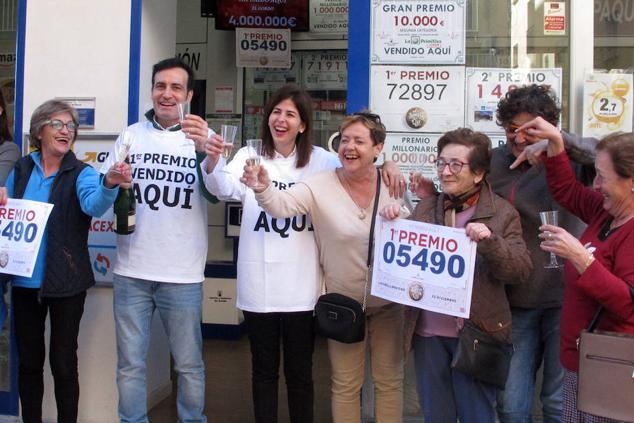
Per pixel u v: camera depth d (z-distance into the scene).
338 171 3.22
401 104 3.84
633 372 2.13
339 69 6.73
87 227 3.40
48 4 4.07
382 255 2.84
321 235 3.16
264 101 6.78
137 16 3.99
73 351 3.37
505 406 3.08
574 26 3.78
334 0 6.61
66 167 3.33
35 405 3.44
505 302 2.73
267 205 3.00
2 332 4.12
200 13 6.72
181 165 3.41
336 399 3.22
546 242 2.35
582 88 3.79
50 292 3.23
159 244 3.37
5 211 3.25
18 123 4.11
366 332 3.25
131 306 3.41
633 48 3.79
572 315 2.46
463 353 2.66
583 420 2.42
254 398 3.26
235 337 6.21
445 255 2.69
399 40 3.83
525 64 3.83
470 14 3.83
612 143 2.35
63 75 4.07
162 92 3.38
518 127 2.99
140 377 3.43
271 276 3.18
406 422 3.84
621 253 2.30
